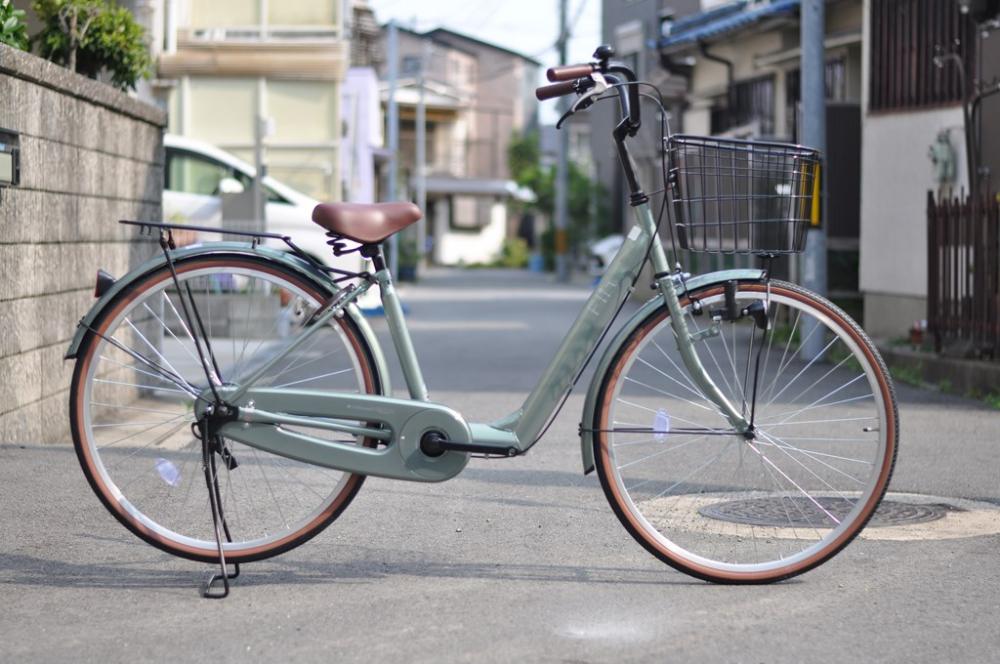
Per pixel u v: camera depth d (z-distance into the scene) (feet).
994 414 25.39
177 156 47.98
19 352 18.67
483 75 190.60
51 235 19.75
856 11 53.01
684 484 16.70
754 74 63.87
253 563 12.74
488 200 184.34
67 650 10.11
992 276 30.14
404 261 106.01
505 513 15.20
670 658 9.96
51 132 19.57
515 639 10.41
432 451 11.85
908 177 41.32
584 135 204.54
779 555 12.85
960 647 10.23
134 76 25.67
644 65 98.12
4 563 12.57
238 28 57.52
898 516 15.25
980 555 13.21
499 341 43.70
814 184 11.79
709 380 12.45
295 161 57.26
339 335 12.00
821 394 25.95
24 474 16.48
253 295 13.04
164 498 14.73
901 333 42.50
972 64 37.35
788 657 10.00
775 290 12.19
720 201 11.63
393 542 13.67
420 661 9.87
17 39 19.97
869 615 11.08
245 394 11.87
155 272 11.95
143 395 24.63
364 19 109.50
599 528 14.40
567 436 21.74
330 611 11.15
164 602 11.39
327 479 16.26
